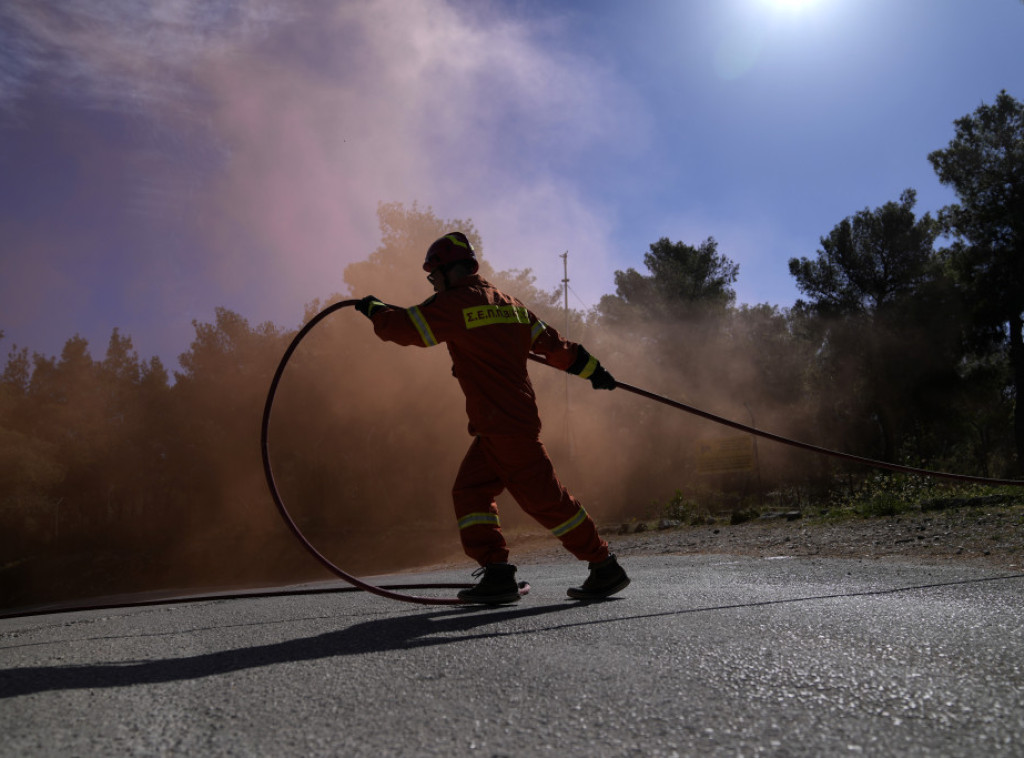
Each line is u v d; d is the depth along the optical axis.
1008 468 33.94
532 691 1.83
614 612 3.00
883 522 9.63
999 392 35.62
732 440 26.20
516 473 3.29
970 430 35.78
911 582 3.83
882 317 32.75
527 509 3.37
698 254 39.62
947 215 34.16
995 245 32.66
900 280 33.50
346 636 2.73
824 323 33.88
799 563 5.69
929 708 1.60
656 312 38.00
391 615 3.37
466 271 3.50
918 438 30.47
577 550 3.45
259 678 2.08
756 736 1.46
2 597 41.53
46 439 52.59
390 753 1.45
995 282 31.91
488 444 3.32
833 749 1.38
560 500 3.34
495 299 3.41
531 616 3.00
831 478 25.14
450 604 3.41
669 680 1.87
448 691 1.86
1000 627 2.44
